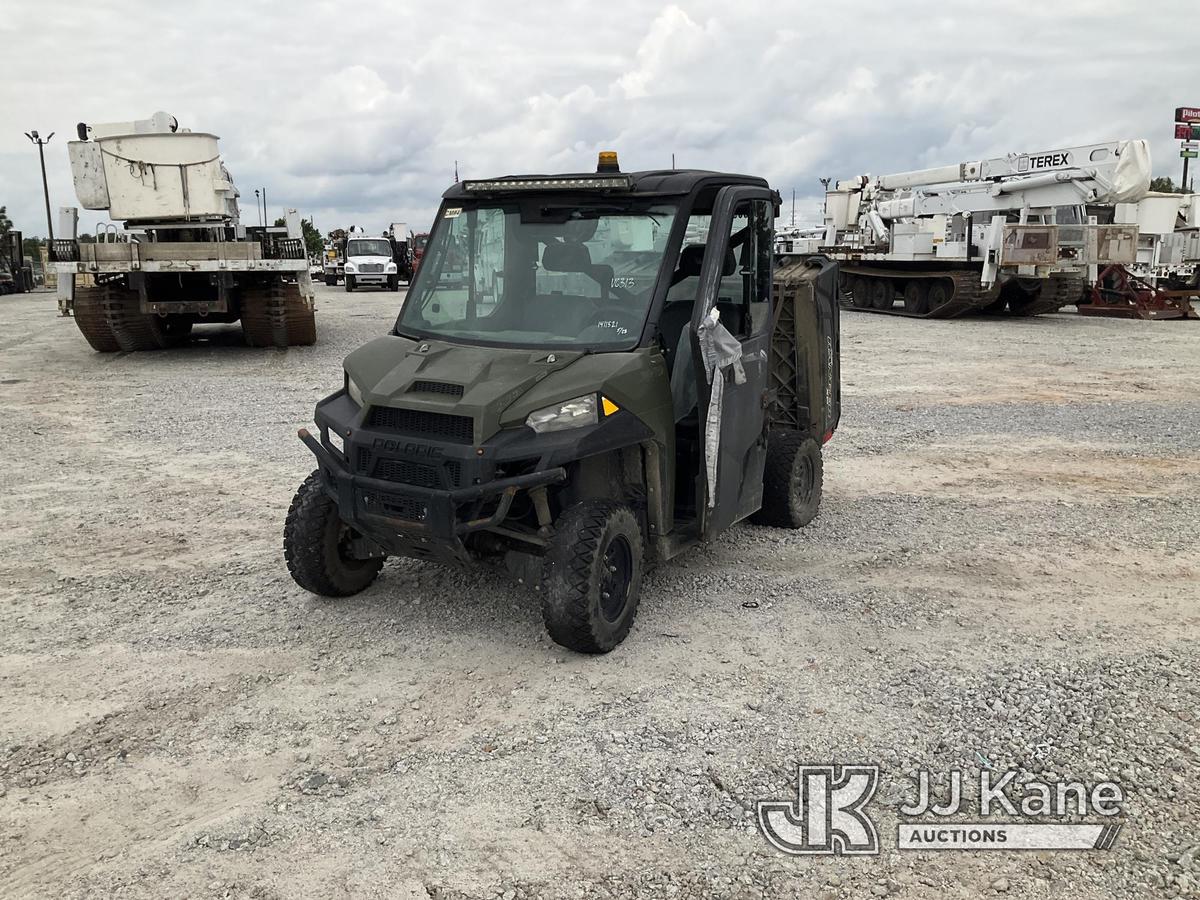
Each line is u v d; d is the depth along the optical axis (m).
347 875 3.12
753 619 5.18
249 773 3.72
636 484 4.98
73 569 5.96
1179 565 6.13
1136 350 17.33
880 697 4.30
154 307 15.46
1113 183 21.78
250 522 6.91
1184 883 3.07
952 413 11.34
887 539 6.61
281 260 15.33
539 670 4.56
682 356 5.24
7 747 3.90
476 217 5.25
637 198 4.99
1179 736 3.96
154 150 15.34
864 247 27.22
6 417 10.71
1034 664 4.64
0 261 39.97
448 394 4.49
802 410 6.87
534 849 3.24
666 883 3.08
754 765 3.74
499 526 4.61
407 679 4.48
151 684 4.44
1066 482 8.23
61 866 3.18
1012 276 22.39
